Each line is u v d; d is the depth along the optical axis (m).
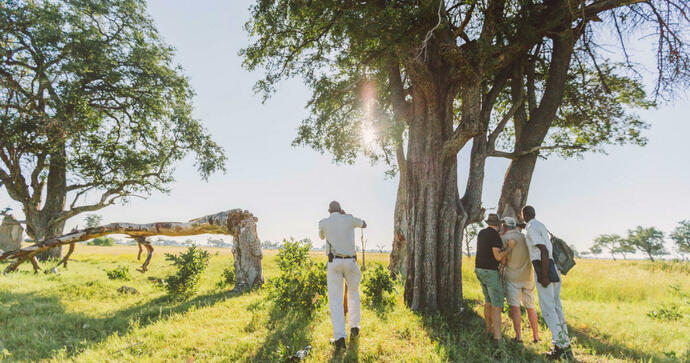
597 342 4.82
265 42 9.85
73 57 16.38
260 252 8.91
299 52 10.01
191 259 7.69
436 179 6.77
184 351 4.12
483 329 5.24
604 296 9.91
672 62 7.60
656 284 11.56
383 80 8.72
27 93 16.41
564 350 4.12
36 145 16.31
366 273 7.62
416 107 7.20
